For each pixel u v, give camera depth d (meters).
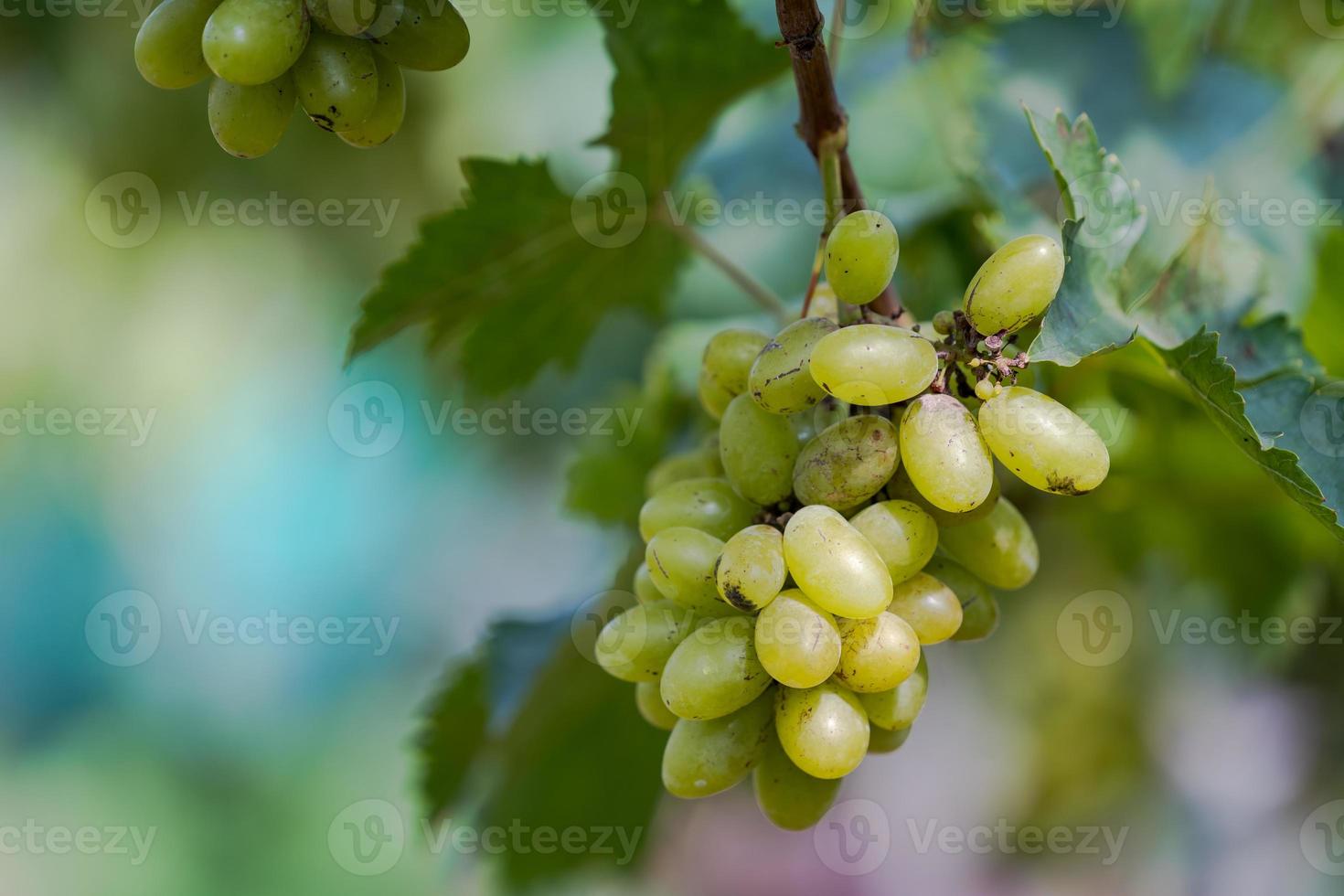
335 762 1.98
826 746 0.80
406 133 1.49
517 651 0.96
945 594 0.82
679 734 0.82
